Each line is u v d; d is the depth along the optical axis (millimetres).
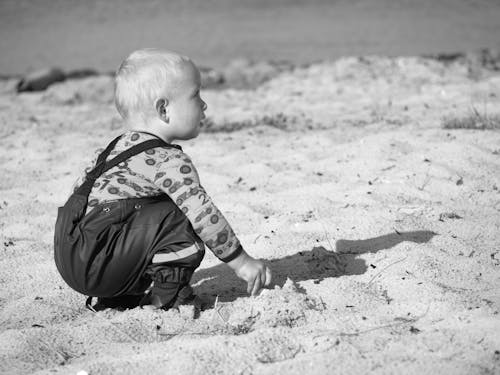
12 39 19812
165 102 3521
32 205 5664
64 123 9227
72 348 3328
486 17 21688
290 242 4527
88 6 24812
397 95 9961
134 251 3428
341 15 22484
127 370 3035
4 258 4590
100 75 13742
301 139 7344
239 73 13273
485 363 2928
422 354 3021
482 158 6078
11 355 3273
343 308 3611
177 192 3398
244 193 5648
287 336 3225
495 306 3461
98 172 3510
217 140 7582
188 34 19672
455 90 9812
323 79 11812
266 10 23641
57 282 4191
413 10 23266
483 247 4391
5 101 11758
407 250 4238
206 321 3535
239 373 2973
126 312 3625
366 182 5730
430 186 5531
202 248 3514
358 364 2955
